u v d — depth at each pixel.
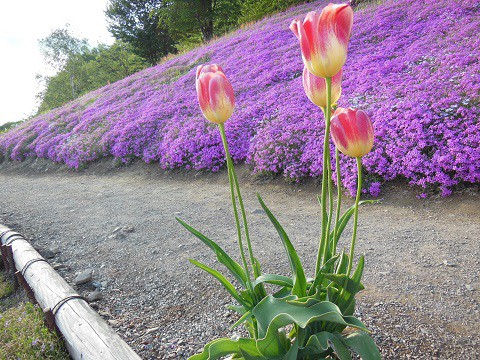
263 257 4.02
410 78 7.18
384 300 2.89
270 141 7.33
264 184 7.11
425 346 2.29
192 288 3.54
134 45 31.66
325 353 1.71
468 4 9.50
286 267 3.72
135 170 9.99
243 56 13.53
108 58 35.97
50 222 6.33
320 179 6.41
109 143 11.30
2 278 4.52
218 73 1.49
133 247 4.77
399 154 5.48
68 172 11.70
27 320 3.16
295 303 1.40
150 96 14.00
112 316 3.22
